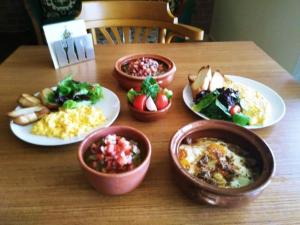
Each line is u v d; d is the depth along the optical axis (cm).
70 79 89
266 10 206
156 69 94
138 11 143
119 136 63
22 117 73
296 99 90
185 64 112
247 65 112
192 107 83
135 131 62
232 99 80
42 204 55
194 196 53
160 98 78
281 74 106
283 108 83
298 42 167
